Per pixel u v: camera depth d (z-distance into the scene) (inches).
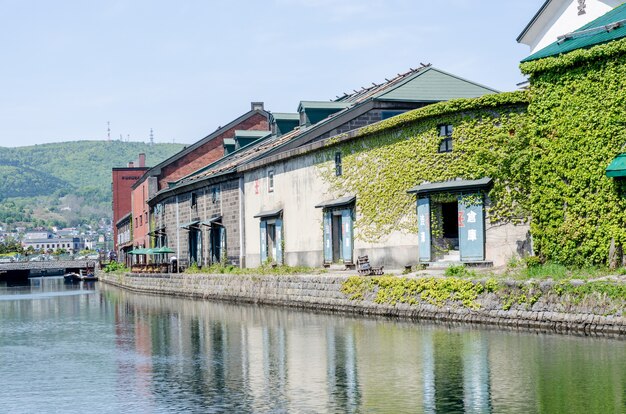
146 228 2706.7
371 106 1578.5
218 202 1919.3
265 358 741.3
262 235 1675.7
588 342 716.0
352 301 1077.1
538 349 693.9
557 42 1026.7
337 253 1412.4
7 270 3927.2
